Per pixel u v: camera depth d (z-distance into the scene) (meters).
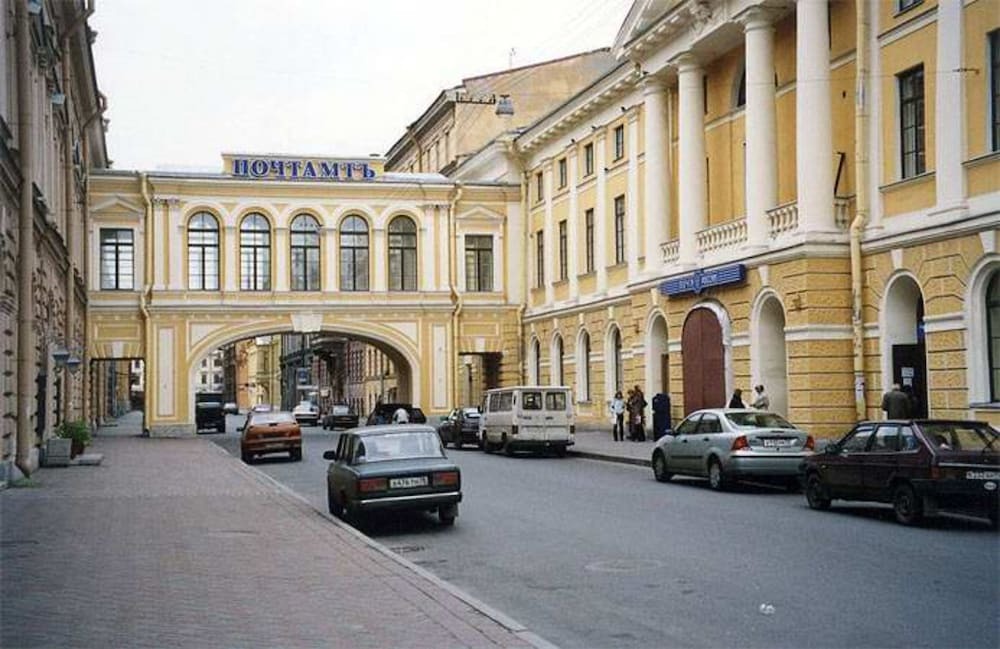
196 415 54.69
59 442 26.59
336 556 12.28
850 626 8.52
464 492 20.56
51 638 8.17
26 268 21.31
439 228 48.81
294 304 47.16
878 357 23.61
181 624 8.63
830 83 25.62
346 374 81.25
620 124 39.50
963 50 21.03
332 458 17.28
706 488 20.86
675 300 31.95
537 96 59.16
